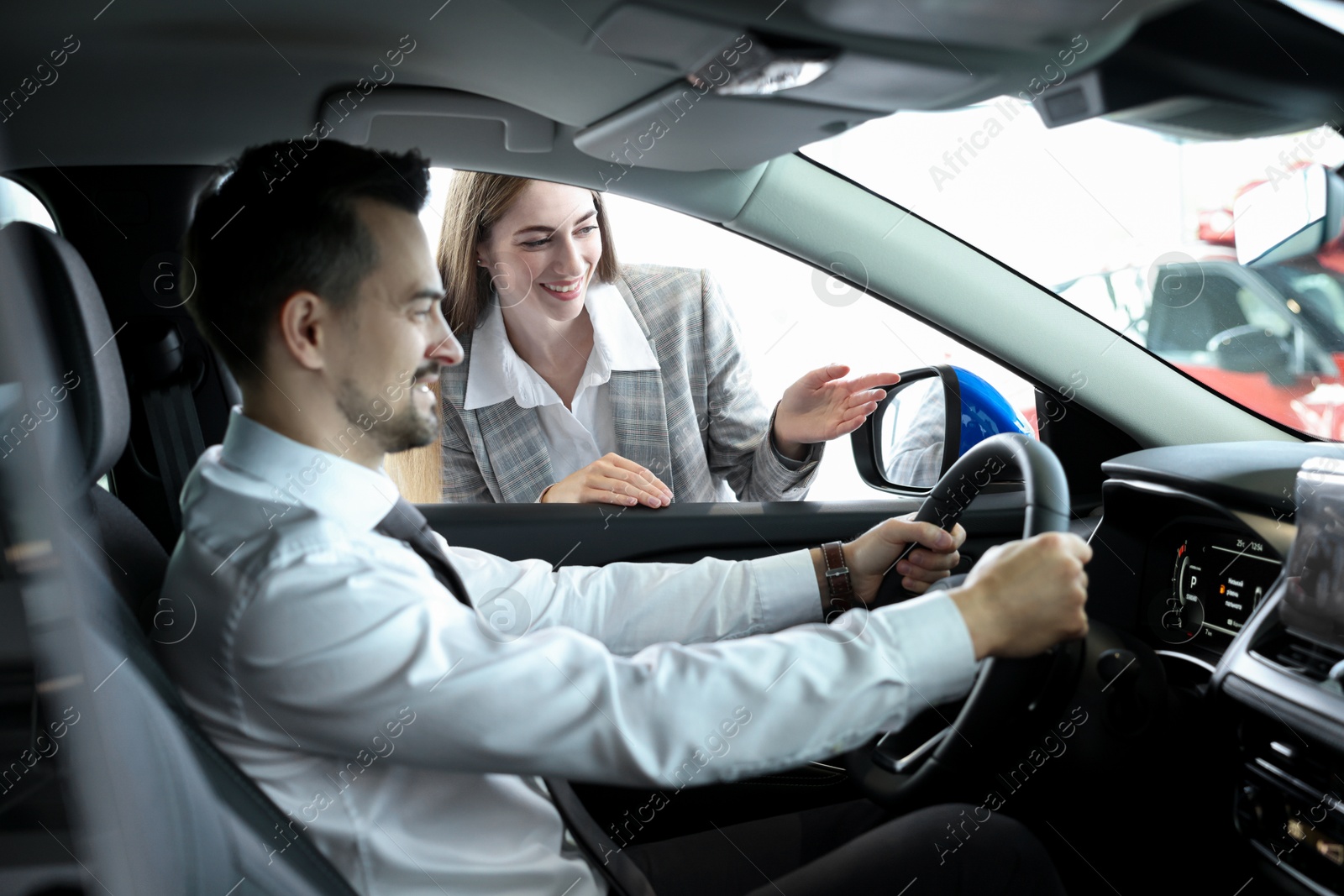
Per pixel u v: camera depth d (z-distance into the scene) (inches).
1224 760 35.5
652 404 65.6
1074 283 53.5
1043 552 30.7
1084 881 38.7
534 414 64.2
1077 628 30.3
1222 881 36.6
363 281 29.4
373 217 29.2
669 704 28.1
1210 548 40.2
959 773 31.7
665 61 38.8
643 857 38.4
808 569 43.0
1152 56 39.5
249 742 28.3
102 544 30.2
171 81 36.7
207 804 22.5
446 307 61.8
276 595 27.2
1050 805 37.3
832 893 33.0
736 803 46.0
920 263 53.2
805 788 46.9
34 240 26.1
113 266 43.6
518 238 59.6
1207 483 38.3
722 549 52.7
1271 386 52.4
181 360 45.4
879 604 42.2
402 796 29.8
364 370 30.2
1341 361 50.2
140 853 18.4
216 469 30.4
